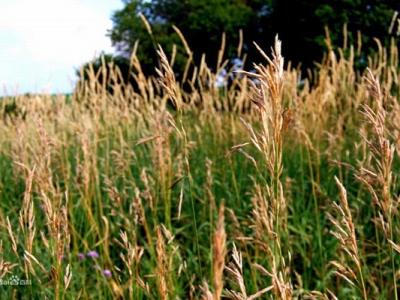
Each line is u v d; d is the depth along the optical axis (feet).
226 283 11.47
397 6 49.01
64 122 17.13
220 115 17.81
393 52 14.98
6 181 16.26
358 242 11.99
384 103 7.13
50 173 9.06
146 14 69.26
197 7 70.13
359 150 14.44
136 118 20.81
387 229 4.79
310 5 52.44
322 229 13.23
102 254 11.88
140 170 14.89
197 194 15.47
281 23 57.00
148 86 14.96
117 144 16.72
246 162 16.52
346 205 4.44
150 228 13.55
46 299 5.43
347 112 16.11
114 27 64.69
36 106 17.13
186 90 65.00
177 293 8.82
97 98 17.72
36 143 14.23
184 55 65.31
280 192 4.74
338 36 50.67
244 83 17.65
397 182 12.39
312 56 54.90
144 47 64.75
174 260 11.16
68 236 5.78
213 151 17.31
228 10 67.05
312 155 15.66
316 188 14.40
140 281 5.91
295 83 14.44
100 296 9.54
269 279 10.37
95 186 14.69
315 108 15.15
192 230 14.33
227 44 65.05
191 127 19.94
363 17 47.80
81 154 16.79
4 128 20.01
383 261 11.13
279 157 4.21
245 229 13.32
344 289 10.04
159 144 10.98
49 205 5.14
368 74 4.67
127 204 14.60
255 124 18.10
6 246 11.10
